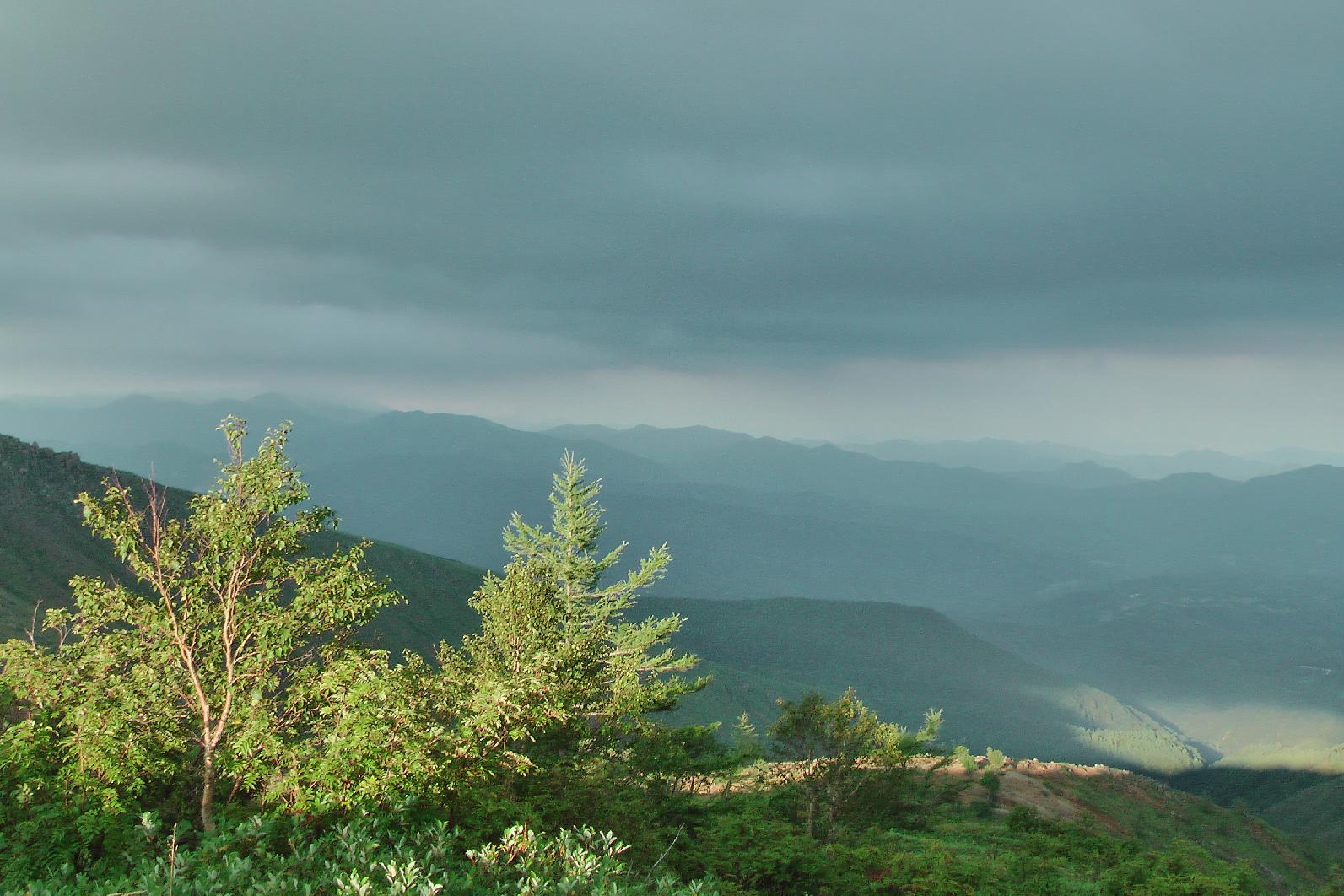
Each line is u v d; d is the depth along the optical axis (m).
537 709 15.07
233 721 12.70
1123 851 28.44
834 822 27.91
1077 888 22.94
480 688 15.31
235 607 13.24
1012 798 67.44
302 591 13.34
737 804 28.42
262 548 13.41
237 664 13.25
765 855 18.66
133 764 11.71
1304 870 83.81
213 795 12.74
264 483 13.09
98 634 13.27
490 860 8.29
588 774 18.97
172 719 12.84
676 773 29.14
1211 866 27.39
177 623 12.81
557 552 43.62
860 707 29.47
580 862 8.09
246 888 7.49
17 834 10.34
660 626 41.91
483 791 13.96
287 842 10.43
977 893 20.17
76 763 11.73
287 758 12.00
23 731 11.74
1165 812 85.00
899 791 30.52
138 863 9.84
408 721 12.68
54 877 7.70
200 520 12.98
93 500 12.70
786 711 28.69
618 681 33.75
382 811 11.43
